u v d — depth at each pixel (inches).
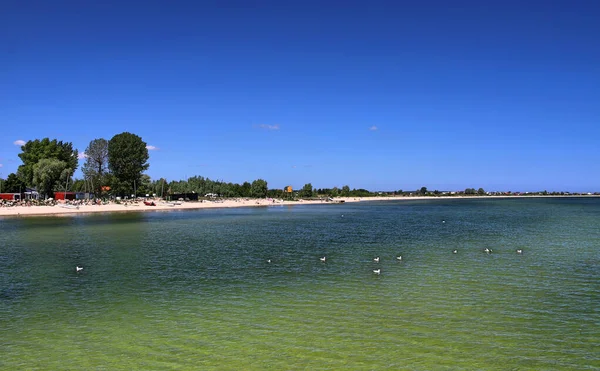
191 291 1274.6
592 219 4195.4
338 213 5644.7
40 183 6501.0
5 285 1355.8
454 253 1952.5
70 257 1877.5
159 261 1779.0
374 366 762.2
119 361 786.2
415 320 996.6
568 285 1318.9
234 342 869.2
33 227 3297.2
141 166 7431.1
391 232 2974.9
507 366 764.6
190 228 3272.6
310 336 900.0
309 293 1242.6
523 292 1238.9
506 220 4151.1
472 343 862.5
